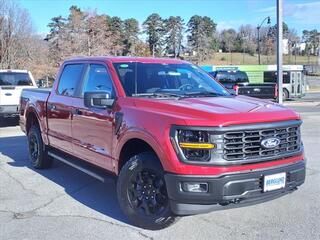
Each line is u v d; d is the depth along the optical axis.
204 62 99.56
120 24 84.50
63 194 6.73
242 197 4.65
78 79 6.88
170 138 4.73
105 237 5.00
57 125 7.38
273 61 97.44
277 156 4.91
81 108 6.48
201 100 5.42
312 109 23.72
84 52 61.12
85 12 68.00
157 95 5.74
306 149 10.25
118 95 5.75
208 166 4.57
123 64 6.17
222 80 29.44
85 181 7.51
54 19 64.00
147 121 5.05
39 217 5.70
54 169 8.42
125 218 5.61
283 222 5.38
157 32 93.94
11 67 41.97
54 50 60.38
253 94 18.61
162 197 4.99
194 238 4.93
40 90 8.51
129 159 5.45
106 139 5.86
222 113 4.73
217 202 4.60
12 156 9.75
